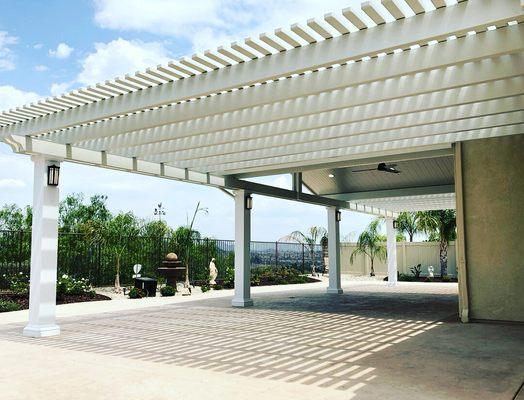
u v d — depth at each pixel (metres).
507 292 7.98
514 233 7.97
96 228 15.38
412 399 3.96
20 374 4.86
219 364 5.28
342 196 15.09
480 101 6.04
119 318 9.17
